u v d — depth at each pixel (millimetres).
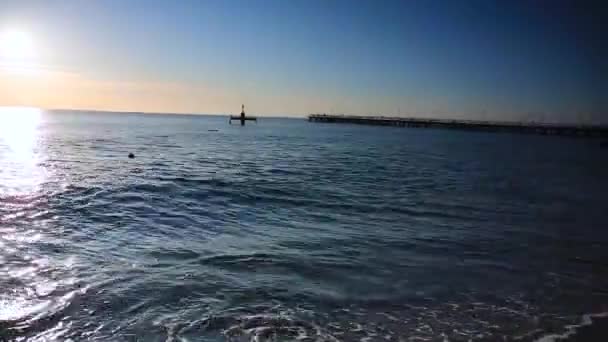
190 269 7445
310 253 8680
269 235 10047
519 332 5586
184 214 11930
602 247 9883
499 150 50281
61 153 28844
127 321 5418
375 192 17031
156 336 5078
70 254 8000
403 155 38000
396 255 8758
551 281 7531
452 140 72625
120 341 4938
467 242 9969
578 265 8492
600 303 6609
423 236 10391
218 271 7406
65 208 11867
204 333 5199
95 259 7766
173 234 9797
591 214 14062
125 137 52125
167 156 29328
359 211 13289
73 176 18000
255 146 44281
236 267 7660
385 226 11359
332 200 14922
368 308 6152
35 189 14555
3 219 10398
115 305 5852
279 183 18172
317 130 103688
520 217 13227
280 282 7008
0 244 8406
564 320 5973
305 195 15625
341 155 35812
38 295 6086
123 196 13852
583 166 33438
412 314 6020
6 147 32562
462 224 11930
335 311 6008
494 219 12781
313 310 6000
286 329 5402
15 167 20578
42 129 67438
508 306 6402
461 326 5707
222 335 5168
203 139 54469
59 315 5508
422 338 5344
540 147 60469
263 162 27562
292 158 31438
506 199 16672
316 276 7363
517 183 21734
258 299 6273
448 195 17031
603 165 34844
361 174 22844
